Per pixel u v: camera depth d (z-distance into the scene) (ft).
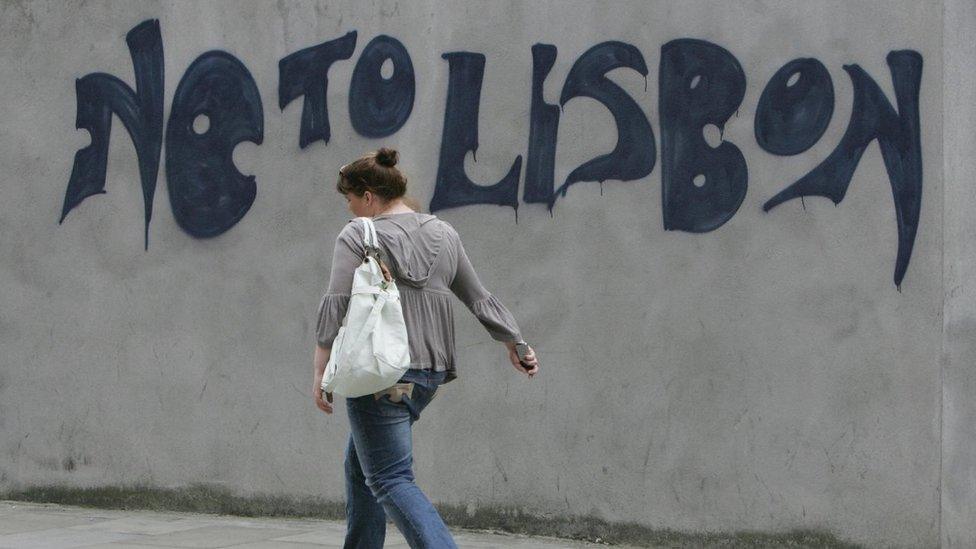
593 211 37.93
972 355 33.68
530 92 38.78
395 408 27.89
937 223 33.99
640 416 37.29
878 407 34.55
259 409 42.47
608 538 37.68
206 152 43.29
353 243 28.14
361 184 29.50
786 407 35.55
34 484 45.65
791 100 35.65
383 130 40.78
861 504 34.68
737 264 36.17
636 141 37.42
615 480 37.63
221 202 43.06
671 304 36.94
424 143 40.16
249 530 40.14
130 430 44.29
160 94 43.93
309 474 41.81
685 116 36.86
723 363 36.29
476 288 29.71
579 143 38.14
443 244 29.07
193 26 43.52
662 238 37.09
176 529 40.42
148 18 44.11
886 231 34.53
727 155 36.35
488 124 39.29
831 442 35.04
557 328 38.40
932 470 33.96
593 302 37.91
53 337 45.37
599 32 37.93
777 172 35.78
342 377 27.07
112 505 44.50
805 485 35.27
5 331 45.88
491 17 39.34
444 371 28.78
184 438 43.55
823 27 35.32
